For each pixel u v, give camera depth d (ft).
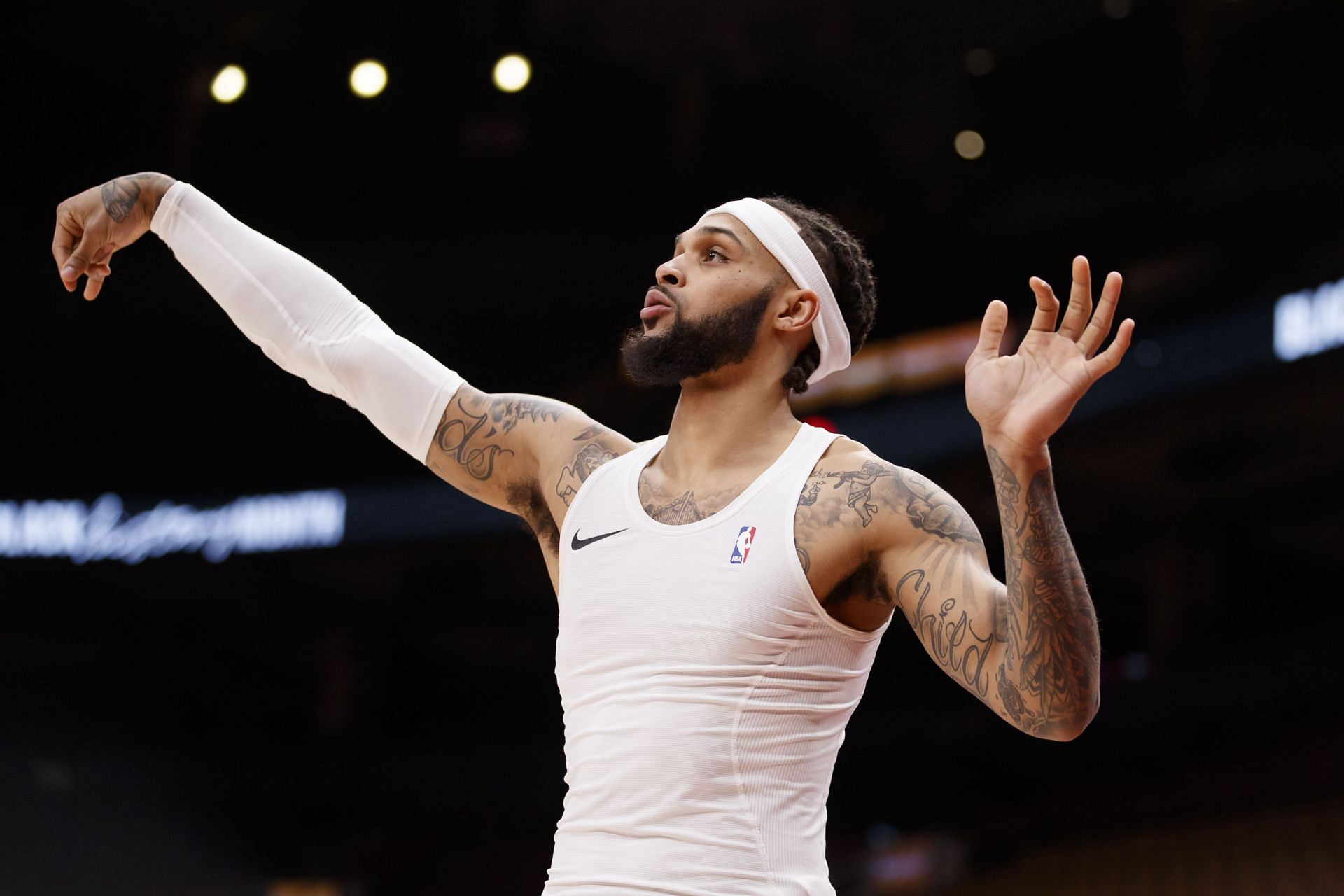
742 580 20.30
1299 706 135.64
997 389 19.27
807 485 21.27
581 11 143.54
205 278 27.02
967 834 145.28
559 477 23.61
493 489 24.84
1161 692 142.51
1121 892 123.03
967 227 159.12
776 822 19.85
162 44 146.92
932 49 147.74
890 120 156.66
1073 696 18.63
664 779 19.58
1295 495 139.23
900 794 152.15
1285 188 135.13
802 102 155.33
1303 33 140.26
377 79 144.77
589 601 21.17
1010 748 149.07
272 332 26.43
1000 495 19.36
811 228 24.35
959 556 20.44
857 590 21.09
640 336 23.45
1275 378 122.52
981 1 140.87
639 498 22.11
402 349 25.70
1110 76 149.07
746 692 19.98
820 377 24.43
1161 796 138.00
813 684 20.52
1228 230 136.36
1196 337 130.72
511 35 146.41
